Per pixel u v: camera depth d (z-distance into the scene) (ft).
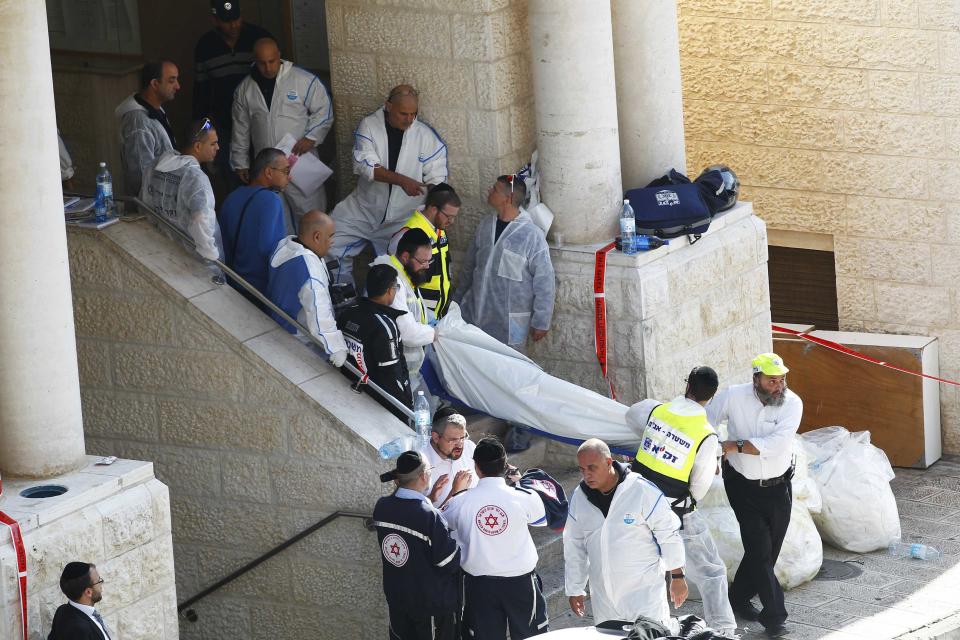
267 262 106.73
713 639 67.00
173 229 107.24
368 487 101.14
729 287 125.80
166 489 89.45
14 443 86.02
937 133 135.85
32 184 83.46
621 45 123.95
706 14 144.36
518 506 90.38
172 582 90.74
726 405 102.17
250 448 105.09
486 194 122.11
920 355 135.23
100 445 110.01
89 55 142.72
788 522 102.37
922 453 136.77
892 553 116.88
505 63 120.06
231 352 103.96
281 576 105.40
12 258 83.76
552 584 104.99
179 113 149.59
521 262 116.88
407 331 106.01
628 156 126.41
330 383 103.40
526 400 111.75
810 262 145.89
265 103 126.00
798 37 140.36
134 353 107.24
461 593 90.74
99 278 106.73
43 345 85.35
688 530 99.81
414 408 108.37
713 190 124.57
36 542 81.92
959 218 136.46
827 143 141.59
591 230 119.44
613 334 117.70
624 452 110.52
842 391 138.51
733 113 145.38
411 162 121.90
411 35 121.60
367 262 129.70
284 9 147.43
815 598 108.99
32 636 81.92
